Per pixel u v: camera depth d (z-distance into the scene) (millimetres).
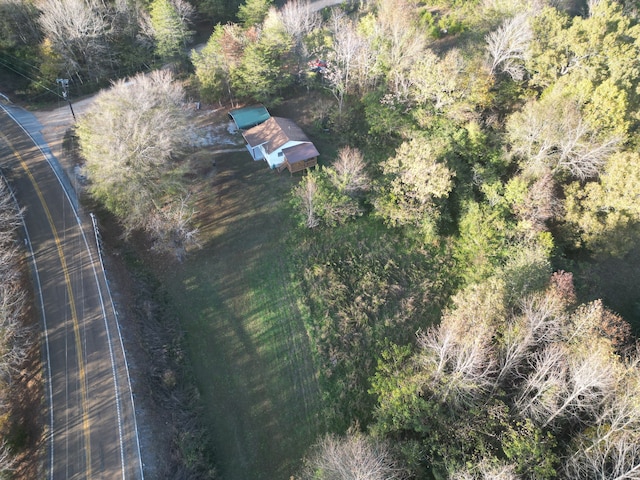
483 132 51688
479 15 66688
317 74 67875
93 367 35906
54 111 60531
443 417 30016
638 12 69125
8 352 34625
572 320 31984
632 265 45094
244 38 61938
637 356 29516
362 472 25359
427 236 48938
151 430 33156
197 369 38188
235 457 34062
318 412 36781
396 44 58938
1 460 28844
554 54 53562
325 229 49125
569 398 27047
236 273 44812
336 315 42188
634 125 48375
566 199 45000
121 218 47062
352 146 58844
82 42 63531
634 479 22922
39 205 47438
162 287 43125
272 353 39625
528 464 26312
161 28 65125
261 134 56156
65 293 40500
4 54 64250
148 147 41562
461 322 31781
